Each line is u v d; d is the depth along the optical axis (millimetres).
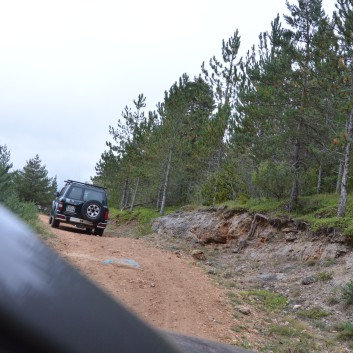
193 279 10617
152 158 35594
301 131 19234
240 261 16516
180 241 21938
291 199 18953
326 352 7355
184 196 36438
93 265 9359
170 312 7402
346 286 10945
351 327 8500
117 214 37406
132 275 9211
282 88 18984
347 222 14672
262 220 18828
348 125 16766
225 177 26531
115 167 43312
